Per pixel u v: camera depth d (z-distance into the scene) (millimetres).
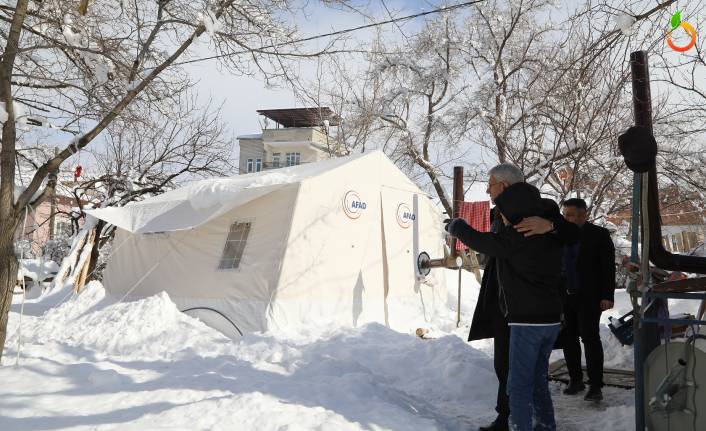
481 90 17062
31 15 6824
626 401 4867
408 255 10484
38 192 5812
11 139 5316
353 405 4070
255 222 8703
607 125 7973
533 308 3387
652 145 3354
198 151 18984
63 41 6695
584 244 5035
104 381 4434
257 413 3666
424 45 20406
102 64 6289
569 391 5227
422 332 8625
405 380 5805
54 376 4605
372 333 7629
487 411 4777
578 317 5047
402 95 21359
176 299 9148
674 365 3355
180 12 7609
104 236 17719
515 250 3391
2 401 3842
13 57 5441
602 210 11703
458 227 3609
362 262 9469
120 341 7359
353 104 22250
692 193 10336
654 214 3561
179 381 4516
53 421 3488
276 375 5004
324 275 8719
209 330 8008
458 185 10453
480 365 5734
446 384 5469
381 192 10117
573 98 8320
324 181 8953
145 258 10258
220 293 8555
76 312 9664
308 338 7441
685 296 3326
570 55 8086
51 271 17016
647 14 5391
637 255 3617
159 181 19016
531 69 14656
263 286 8148
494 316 3984
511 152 11047
